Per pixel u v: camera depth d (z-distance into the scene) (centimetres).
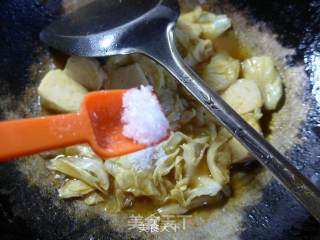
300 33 19
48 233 15
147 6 17
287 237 15
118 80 18
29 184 16
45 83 18
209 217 17
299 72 18
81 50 17
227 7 20
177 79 16
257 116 18
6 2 18
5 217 14
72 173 17
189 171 17
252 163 17
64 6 19
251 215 16
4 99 17
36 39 19
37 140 12
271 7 19
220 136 17
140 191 17
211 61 19
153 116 14
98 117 14
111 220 16
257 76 19
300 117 18
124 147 14
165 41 16
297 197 13
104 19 17
